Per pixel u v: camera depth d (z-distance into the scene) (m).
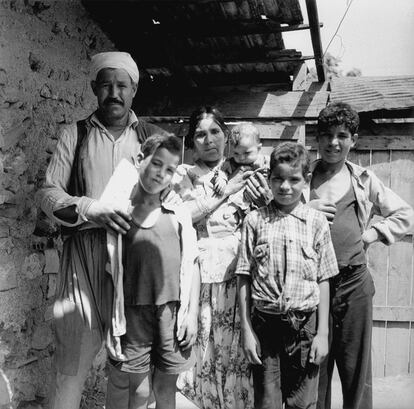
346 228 2.57
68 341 2.44
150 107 4.57
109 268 2.30
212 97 4.51
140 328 2.28
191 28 3.86
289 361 2.36
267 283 2.35
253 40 4.16
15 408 2.74
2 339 2.65
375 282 4.64
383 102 4.31
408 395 4.09
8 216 2.71
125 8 3.61
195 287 2.45
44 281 3.04
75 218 2.36
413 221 2.73
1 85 2.63
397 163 4.58
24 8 2.82
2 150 2.64
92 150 2.52
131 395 2.36
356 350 2.56
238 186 2.65
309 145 4.68
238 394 2.59
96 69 2.54
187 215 2.41
